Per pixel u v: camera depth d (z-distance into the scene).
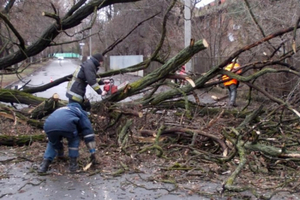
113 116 7.33
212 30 21.02
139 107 7.44
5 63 10.54
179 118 8.31
